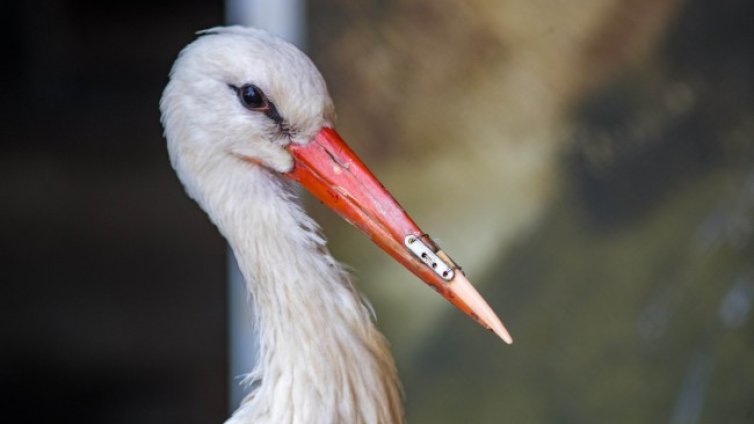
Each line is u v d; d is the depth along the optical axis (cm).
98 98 1780
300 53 521
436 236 905
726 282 889
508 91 887
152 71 1855
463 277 516
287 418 518
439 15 877
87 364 1180
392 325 913
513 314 911
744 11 866
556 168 894
